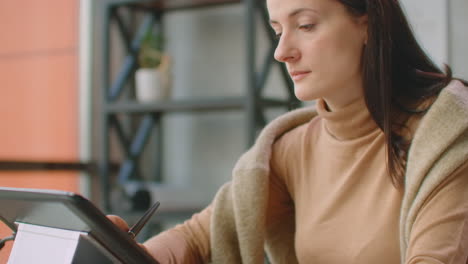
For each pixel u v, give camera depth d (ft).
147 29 8.51
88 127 9.37
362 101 2.74
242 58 8.13
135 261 2.19
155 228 8.12
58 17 9.18
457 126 2.33
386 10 2.51
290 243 3.45
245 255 3.13
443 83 2.58
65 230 2.19
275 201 3.38
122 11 8.81
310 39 2.55
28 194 1.99
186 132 8.71
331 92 2.66
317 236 2.94
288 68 2.69
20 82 8.85
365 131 2.82
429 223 2.30
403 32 2.62
